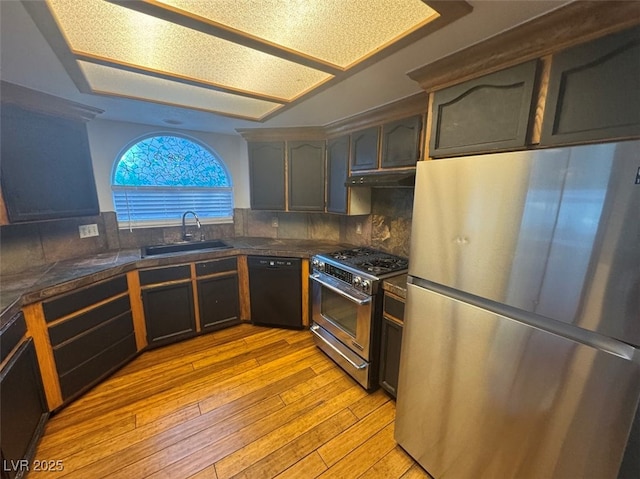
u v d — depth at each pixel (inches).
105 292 84.1
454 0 36.3
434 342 54.0
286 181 120.5
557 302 37.1
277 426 71.3
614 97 35.3
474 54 48.1
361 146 96.7
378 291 78.2
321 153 114.1
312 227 135.0
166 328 104.0
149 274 97.8
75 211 87.2
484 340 45.7
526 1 36.4
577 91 38.6
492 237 42.8
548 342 38.4
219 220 137.1
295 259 111.8
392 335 75.9
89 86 68.1
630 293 31.4
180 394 81.7
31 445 61.0
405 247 98.0
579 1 35.0
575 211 34.4
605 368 33.9
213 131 125.0
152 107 87.5
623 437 33.9
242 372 91.8
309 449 65.2
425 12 39.3
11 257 79.3
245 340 111.2
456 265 48.4
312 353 102.8
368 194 108.5
